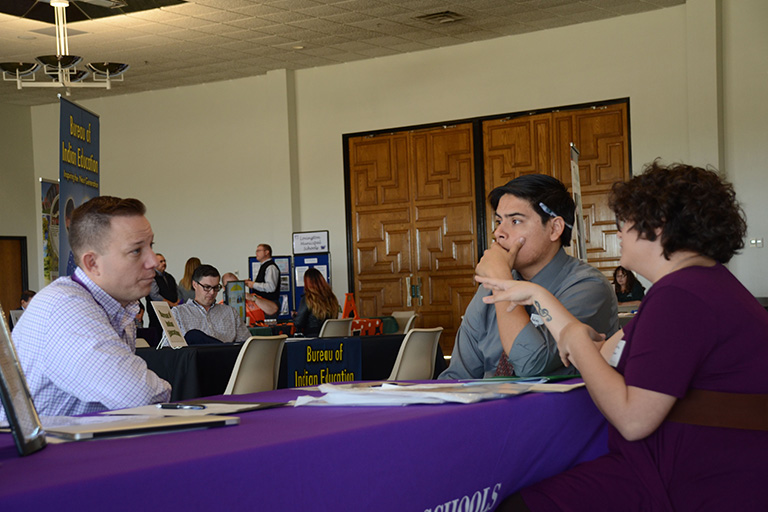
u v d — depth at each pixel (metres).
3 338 1.11
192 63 11.99
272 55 11.73
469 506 1.44
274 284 11.10
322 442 1.13
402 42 11.27
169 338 5.00
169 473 0.93
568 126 10.84
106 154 13.94
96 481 0.86
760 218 9.81
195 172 13.33
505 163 11.25
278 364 4.94
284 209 12.50
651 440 1.51
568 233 2.49
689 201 1.53
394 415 1.36
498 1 9.68
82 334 1.99
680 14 10.16
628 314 6.60
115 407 1.98
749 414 1.44
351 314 8.07
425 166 11.79
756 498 1.42
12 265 14.09
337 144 12.34
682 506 1.46
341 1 9.45
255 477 1.03
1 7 9.00
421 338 5.44
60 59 7.47
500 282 1.77
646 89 10.38
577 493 1.53
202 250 13.28
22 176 14.22
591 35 10.68
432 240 11.79
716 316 1.44
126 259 2.22
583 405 1.77
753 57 9.83
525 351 2.16
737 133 9.92
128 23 9.98
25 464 0.97
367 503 1.21
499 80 11.25
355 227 12.28
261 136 12.88
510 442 1.54
